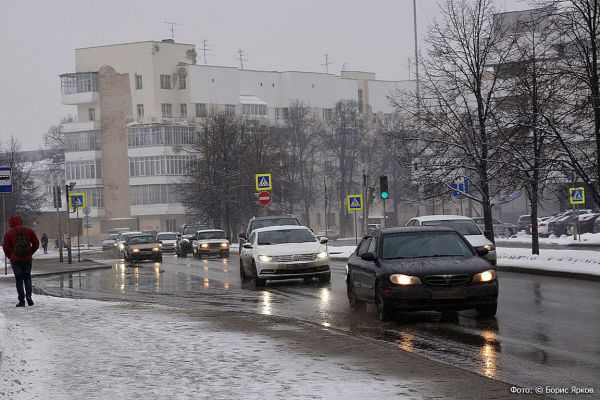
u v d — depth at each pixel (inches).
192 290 1178.6
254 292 1094.4
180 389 419.8
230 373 462.6
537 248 1406.3
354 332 658.2
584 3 1131.9
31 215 3919.8
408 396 395.2
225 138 3521.2
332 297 978.7
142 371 471.8
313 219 5472.4
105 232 5246.1
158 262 2278.5
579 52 1149.7
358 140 5147.6
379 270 730.2
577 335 601.3
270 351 541.6
